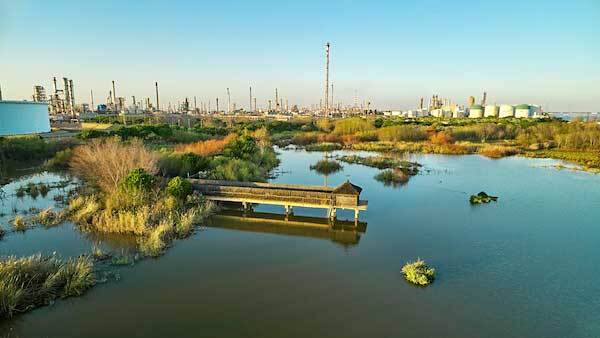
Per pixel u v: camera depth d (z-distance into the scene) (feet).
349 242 57.00
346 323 35.45
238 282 43.39
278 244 55.93
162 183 75.77
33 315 35.50
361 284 43.34
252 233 60.54
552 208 76.38
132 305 37.86
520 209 75.72
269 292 41.19
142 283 42.55
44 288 38.42
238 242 56.39
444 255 52.24
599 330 34.88
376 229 63.26
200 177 89.30
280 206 76.59
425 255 52.24
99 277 43.42
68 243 53.31
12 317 34.99
